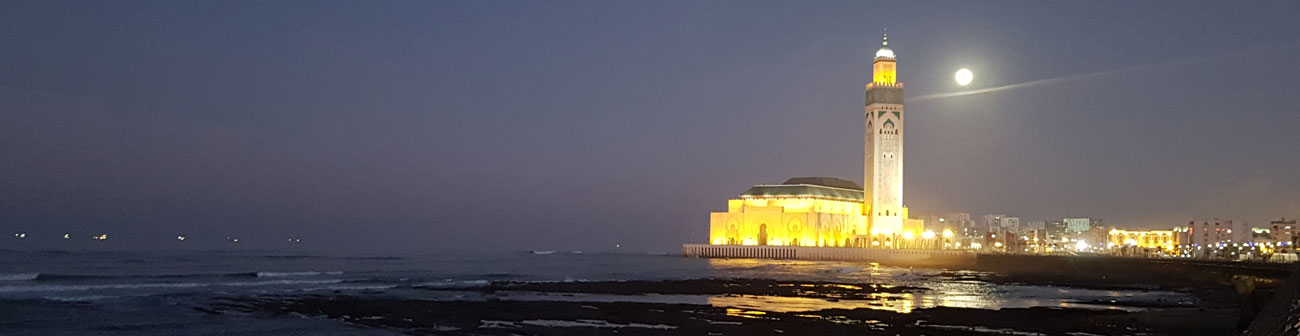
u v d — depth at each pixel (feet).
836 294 300.81
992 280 437.99
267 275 369.71
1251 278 291.17
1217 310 244.63
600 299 268.82
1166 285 393.70
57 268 427.74
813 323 204.13
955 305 259.80
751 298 276.82
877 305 255.29
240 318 204.95
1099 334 187.42
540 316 215.10
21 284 271.28
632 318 212.84
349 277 373.81
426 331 187.42
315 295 267.80
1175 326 202.18
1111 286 384.27
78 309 213.46
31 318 195.11
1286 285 125.59
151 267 467.93
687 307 240.73
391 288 304.71
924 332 190.70
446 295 278.67
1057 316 222.69
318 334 181.57
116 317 201.26
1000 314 226.99
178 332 181.68
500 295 282.36
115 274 372.99
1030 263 593.01
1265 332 101.86
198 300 241.55
